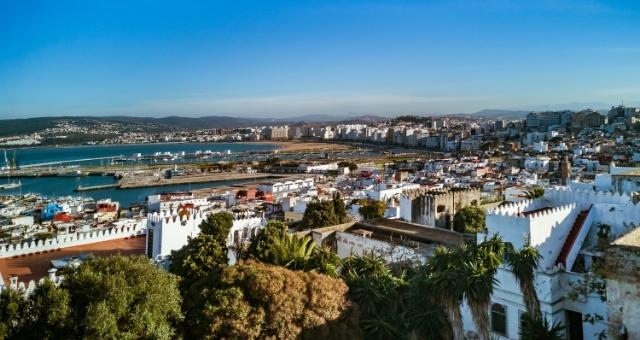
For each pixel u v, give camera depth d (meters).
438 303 31.70
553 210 36.47
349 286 35.34
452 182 170.50
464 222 73.50
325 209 84.69
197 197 166.50
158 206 142.38
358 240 57.78
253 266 32.38
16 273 57.00
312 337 30.06
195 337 29.23
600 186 50.53
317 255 40.81
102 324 24.81
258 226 68.00
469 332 36.25
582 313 31.77
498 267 34.06
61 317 25.12
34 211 151.88
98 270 28.59
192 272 45.12
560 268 32.69
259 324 29.19
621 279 20.42
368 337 32.47
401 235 58.47
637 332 19.91
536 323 29.69
